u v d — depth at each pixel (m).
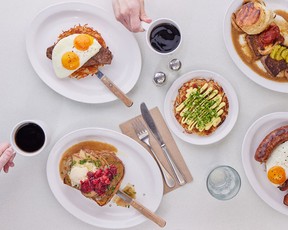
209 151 2.15
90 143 2.13
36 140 2.04
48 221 2.18
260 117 2.12
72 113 2.16
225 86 2.10
